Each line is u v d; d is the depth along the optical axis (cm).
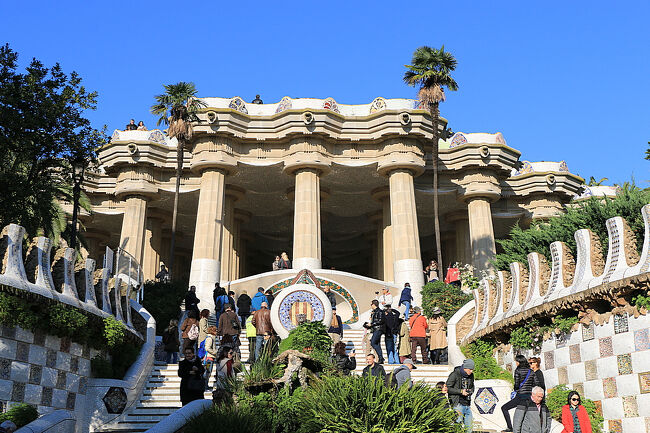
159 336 2177
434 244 4581
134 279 2216
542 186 3709
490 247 3372
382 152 3172
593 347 1320
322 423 1037
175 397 1590
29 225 1973
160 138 3506
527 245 1986
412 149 3150
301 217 3039
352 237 4706
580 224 1797
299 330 1636
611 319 1275
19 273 1252
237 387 1218
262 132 3138
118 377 1566
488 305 1859
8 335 1215
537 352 1532
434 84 2997
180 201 3706
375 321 1864
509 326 1641
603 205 1764
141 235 3412
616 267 1273
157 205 3775
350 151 3195
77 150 2033
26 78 1928
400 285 2969
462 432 1073
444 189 3472
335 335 1897
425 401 1048
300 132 3061
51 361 1319
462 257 3781
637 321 1208
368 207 3931
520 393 1242
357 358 1966
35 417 1205
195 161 3094
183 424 1102
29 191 1933
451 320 2011
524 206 3781
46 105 1889
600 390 1284
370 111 3197
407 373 1143
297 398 1176
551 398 1362
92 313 1449
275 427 1138
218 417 1104
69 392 1366
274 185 3519
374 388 1055
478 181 3441
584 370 1341
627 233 1295
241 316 2269
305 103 3144
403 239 3036
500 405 1520
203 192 3078
